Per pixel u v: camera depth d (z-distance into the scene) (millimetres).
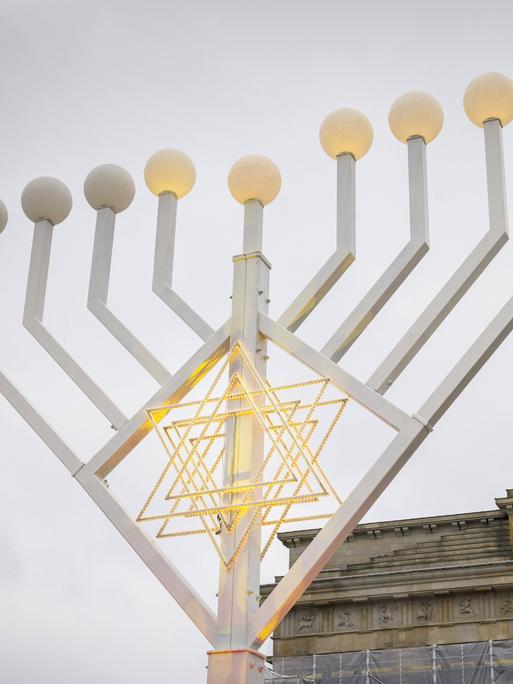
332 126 9133
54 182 10188
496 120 8922
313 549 7660
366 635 24781
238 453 8234
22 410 9148
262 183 9133
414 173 8930
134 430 8727
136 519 8391
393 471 7742
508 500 25562
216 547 7973
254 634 7668
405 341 8156
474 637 23891
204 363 8727
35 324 9625
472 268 8281
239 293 8812
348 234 8898
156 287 9359
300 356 8375
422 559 25672
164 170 9703
